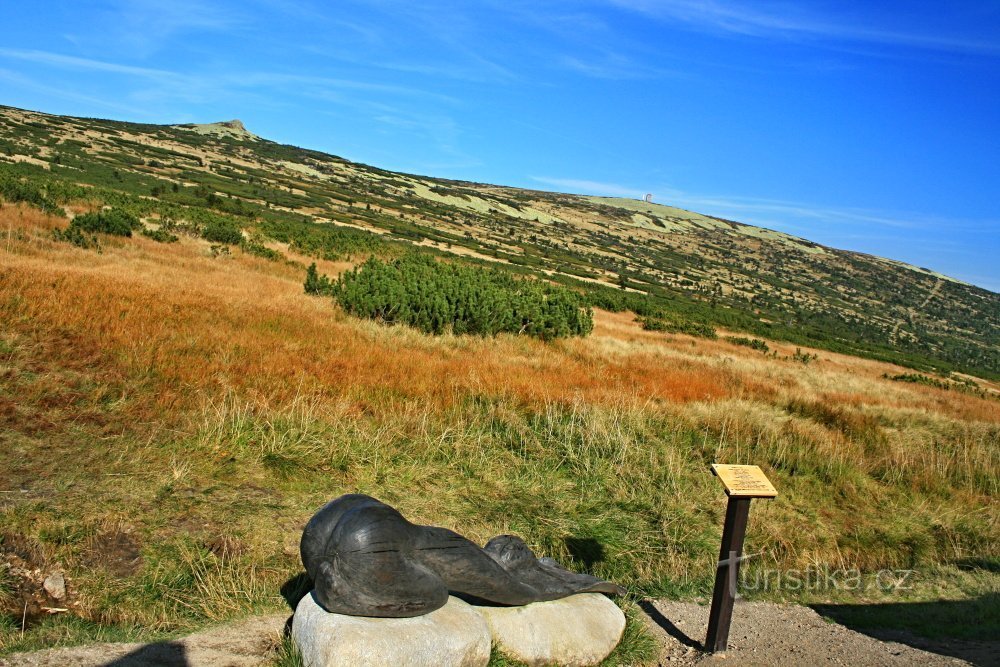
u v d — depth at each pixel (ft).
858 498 29.48
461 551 12.96
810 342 169.58
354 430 26.13
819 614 19.60
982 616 19.76
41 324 30.86
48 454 20.11
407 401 30.81
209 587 15.62
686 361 66.33
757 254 624.18
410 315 55.77
